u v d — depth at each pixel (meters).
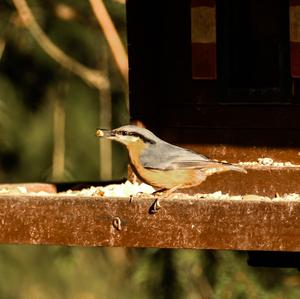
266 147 11.52
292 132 11.47
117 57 14.79
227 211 9.07
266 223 9.02
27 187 11.43
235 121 11.54
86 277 13.68
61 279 13.67
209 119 11.58
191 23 11.52
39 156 14.48
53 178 14.27
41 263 13.79
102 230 9.30
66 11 14.93
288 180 11.10
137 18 11.58
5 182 14.43
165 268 13.15
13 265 13.77
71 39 14.98
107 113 14.70
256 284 12.85
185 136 11.61
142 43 11.59
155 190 11.09
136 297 13.38
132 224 9.24
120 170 14.73
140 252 13.66
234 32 11.55
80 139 14.58
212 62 11.48
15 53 14.66
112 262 13.77
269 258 11.91
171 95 11.61
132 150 10.09
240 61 11.56
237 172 11.17
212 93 11.56
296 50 11.36
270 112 11.50
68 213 9.36
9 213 9.47
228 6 11.48
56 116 14.47
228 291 12.84
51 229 9.39
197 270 13.05
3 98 14.51
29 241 9.41
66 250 13.73
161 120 11.65
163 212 9.17
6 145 14.43
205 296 12.98
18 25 14.71
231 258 13.00
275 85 11.59
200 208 9.12
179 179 9.99
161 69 11.62
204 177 10.09
